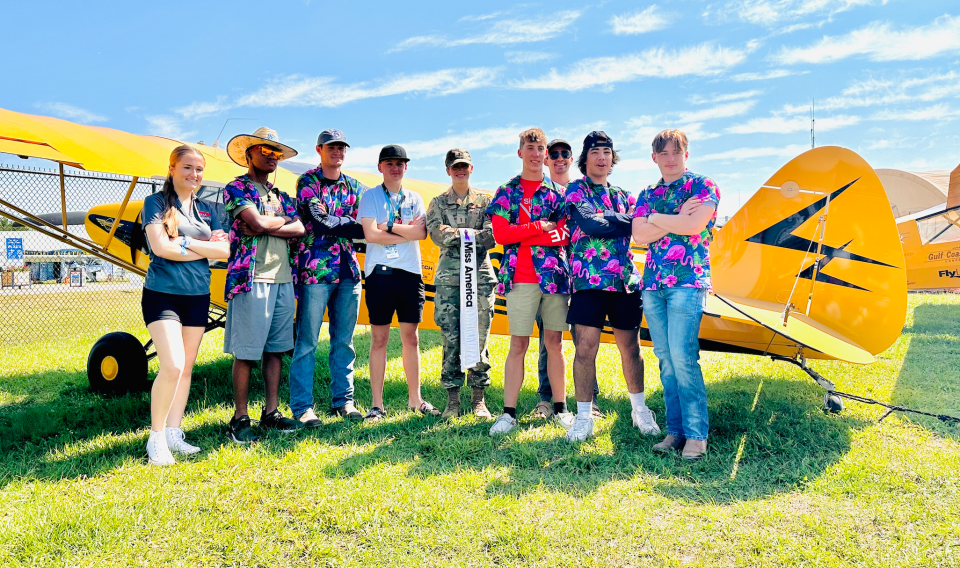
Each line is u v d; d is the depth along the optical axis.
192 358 3.08
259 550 2.03
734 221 4.16
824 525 2.11
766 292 4.01
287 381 4.81
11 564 1.93
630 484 2.53
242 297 3.18
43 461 2.90
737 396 3.92
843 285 3.71
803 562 1.88
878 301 3.61
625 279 3.07
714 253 4.29
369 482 2.56
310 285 3.47
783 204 3.91
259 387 4.66
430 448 3.06
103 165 3.49
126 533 2.13
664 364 2.98
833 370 4.62
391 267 3.60
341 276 3.60
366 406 3.98
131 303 12.52
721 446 2.96
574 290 3.12
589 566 1.90
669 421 3.02
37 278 16.77
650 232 2.79
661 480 2.57
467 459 2.88
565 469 2.73
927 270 10.94
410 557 1.97
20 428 3.44
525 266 3.28
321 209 3.49
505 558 1.96
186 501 2.39
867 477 2.53
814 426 3.23
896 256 3.53
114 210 5.16
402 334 3.76
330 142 3.49
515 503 2.34
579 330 3.07
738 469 2.69
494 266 4.71
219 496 2.45
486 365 3.68
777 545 1.98
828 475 2.55
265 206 3.28
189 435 3.34
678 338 2.82
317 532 2.15
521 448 2.94
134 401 4.09
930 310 8.43
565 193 3.19
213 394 4.35
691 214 2.72
